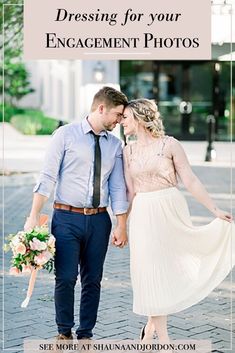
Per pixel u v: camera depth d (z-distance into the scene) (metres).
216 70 26.09
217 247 5.04
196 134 26.47
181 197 5.02
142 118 4.96
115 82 23.58
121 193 5.13
